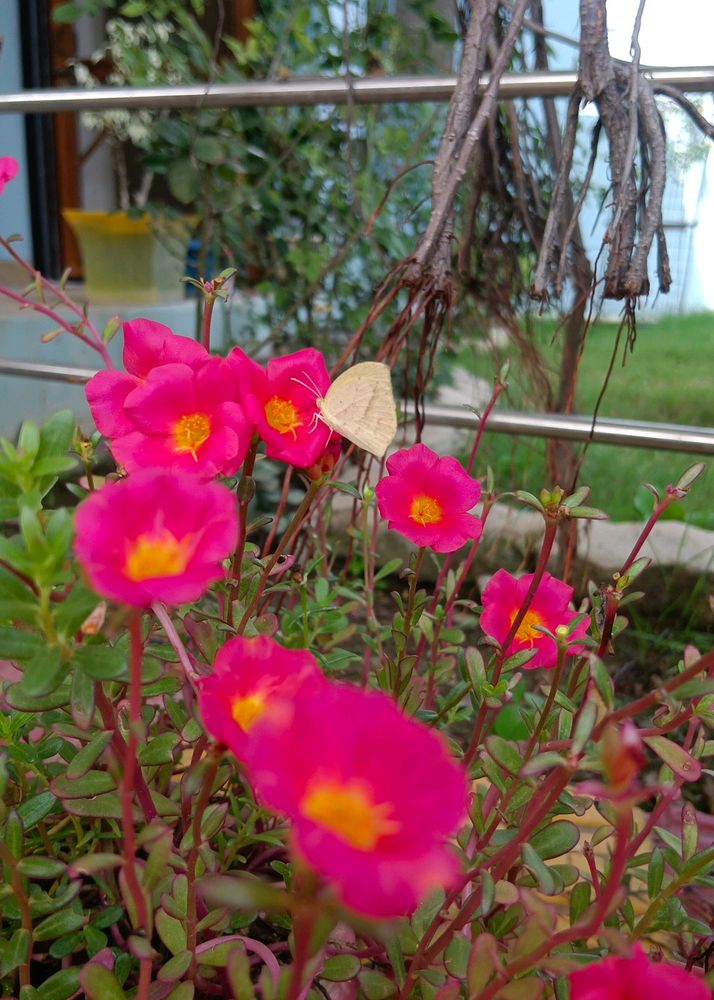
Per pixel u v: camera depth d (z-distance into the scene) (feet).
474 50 1.22
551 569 2.12
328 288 2.98
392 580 2.42
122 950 0.87
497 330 2.08
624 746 0.44
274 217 2.87
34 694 0.53
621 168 1.16
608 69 1.15
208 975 0.79
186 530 0.50
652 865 0.78
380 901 0.36
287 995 0.45
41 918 0.84
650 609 2.20
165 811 0.77
